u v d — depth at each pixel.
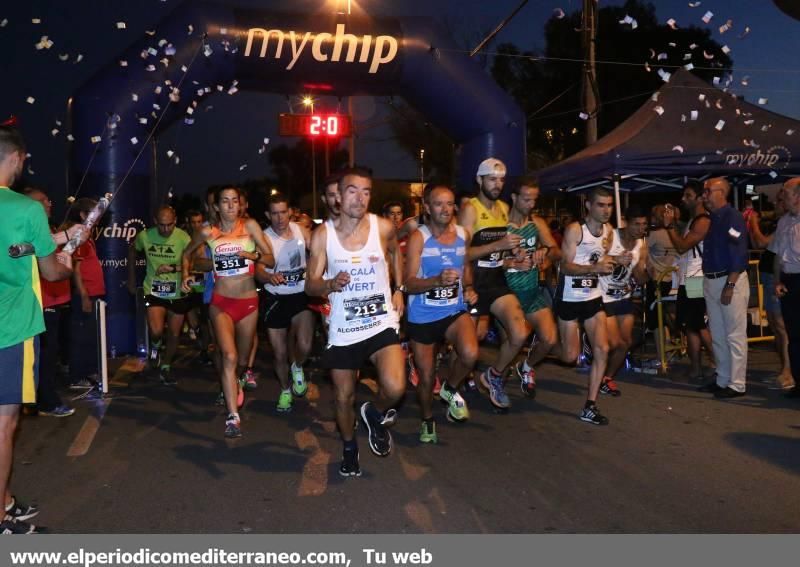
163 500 4.81
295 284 7.21
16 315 4.09
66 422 6.96
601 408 7.19
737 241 7.30
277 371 7.34
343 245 4.93
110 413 7.33
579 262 6.73
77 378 8.63
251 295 6.64
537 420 6.79
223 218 6.55
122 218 10.67
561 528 4.25
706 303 7.70
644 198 22.84
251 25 10.73
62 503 4.77
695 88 10.28
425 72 11.32
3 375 4.07
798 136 10.03
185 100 10.88
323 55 10.93
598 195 6.59
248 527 4.34
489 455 5.73
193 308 10.56
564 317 6.83
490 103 11.62
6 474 4.21
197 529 4.32
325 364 5.07
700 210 8.18
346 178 4.81
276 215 7.11
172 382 8.90
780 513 4.41
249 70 11.00
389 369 4.91
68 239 4.43
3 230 4.02
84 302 8.09
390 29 11.16
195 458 5.77
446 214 5.70
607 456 5.63
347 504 4.70
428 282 5.39
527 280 7.03
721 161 9.80
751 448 5.75
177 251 8.79
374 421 5.23
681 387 8.07
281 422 6.92
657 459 5.53
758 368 9.00
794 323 7.30
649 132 9.83
